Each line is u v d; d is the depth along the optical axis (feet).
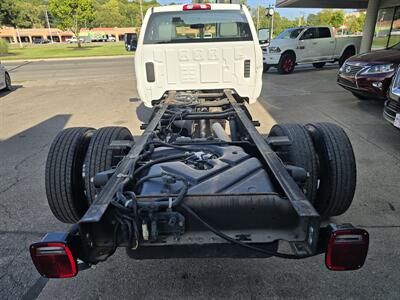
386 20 44.86
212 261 8.39
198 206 5.76
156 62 15.35
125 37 18.65
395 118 14.98
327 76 42.22
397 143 16.48
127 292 7.48
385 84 21.18
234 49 15.05
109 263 8.41
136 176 6.94
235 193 5.95
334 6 56.29
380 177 12.62
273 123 20.81
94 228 5.64
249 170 6.91
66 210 8.52
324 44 47.78
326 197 8.42
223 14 15.23
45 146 17.76
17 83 44.62
